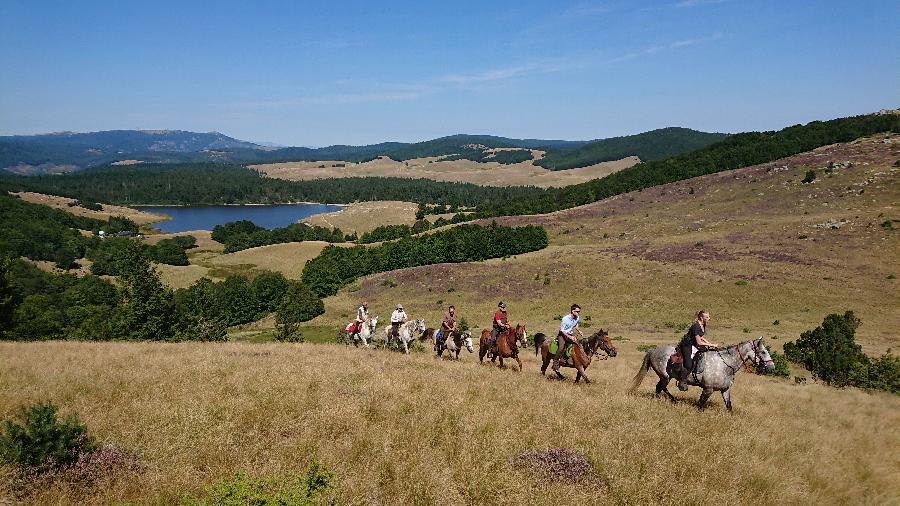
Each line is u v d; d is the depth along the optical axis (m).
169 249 139.12
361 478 6.66
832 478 8.53
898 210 81.38
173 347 21.08
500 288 83.56
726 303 64.06
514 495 6.50
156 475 6.50
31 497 5.95
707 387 12.91
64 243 145.00
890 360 30.05
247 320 96.38
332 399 10.72
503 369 17.98
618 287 75.62
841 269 67.62
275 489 5.88
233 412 9.45
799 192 104.56
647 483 7.25
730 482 7.67
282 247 147.12
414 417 9.61
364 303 24.41
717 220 102.44
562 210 147.00
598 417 10.82
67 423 7.12
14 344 21.17
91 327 51.69
